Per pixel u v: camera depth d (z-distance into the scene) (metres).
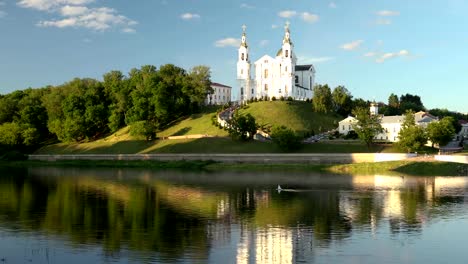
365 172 140.25
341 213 79.12
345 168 145.50
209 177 132.00
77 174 142.50
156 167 164.50
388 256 56.34
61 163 180.25
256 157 163.88
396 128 193.50
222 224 71.56
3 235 64.81
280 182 119.50
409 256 56.41
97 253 57.06
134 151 190.88
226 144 182.00
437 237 64.19
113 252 57.44
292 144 167.38
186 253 57.31
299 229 68.56
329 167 147.75
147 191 104.44
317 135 194.38
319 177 129.88
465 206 84.69
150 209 82.88
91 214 78.50
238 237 64.25
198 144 185.75
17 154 192.88
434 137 165.12
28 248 59.00
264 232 66.94
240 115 197.38
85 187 111.44
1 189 107.88
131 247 59.47
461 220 73.75
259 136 187.38
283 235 65.31
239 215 77.88
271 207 84.75
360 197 94.81
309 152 167.12
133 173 145.12
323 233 66.31
